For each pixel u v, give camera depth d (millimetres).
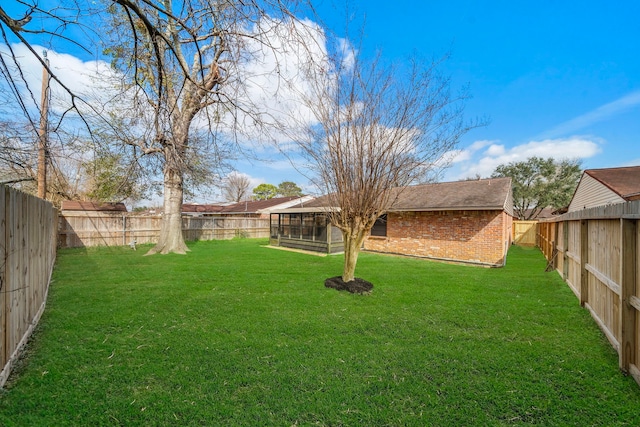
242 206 33000
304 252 13672
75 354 3363
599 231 4566
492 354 3479
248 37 3502
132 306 5148
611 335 3840
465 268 9727
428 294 6133
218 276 7781
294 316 4738
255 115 4379
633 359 3055
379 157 5992
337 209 6602
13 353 3104
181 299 5613
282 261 10672
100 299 5562
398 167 6008
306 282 7141
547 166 28609
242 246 15969
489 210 10844
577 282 6145
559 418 2400
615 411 2490
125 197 7793
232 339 3832
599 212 4281
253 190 50562
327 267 9438
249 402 2553
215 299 5641
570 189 27625
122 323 4344
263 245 16609
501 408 2508
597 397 2689
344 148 6148
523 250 16203
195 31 3500
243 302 5469
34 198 4305
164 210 12688
